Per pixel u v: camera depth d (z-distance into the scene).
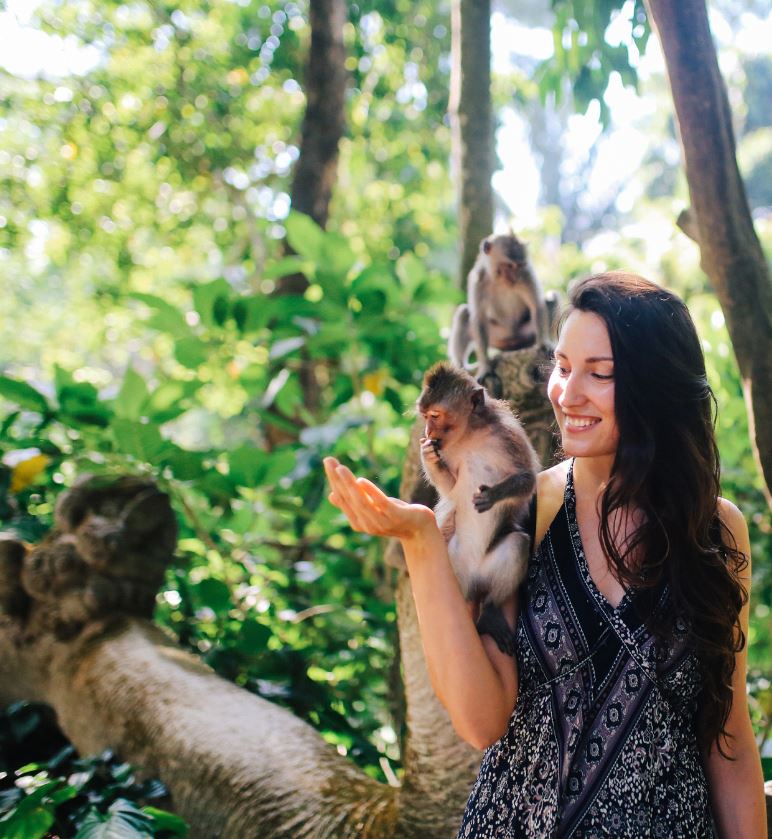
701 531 1.85
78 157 10.96
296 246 6.08
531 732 1.88
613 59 5.10
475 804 1.95
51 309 16.73
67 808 3.81
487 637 2.00
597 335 1.86
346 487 1.84
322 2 8.73
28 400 5.48
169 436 5.48
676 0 3.18
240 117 11.34
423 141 12.35
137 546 4.78
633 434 1.83
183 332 6.25
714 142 3.21
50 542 4.84
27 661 4.73
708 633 1.83
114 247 11.66
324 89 8.77
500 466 2.44
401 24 11.17
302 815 3.30
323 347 6.16
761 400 3.24
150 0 10.71
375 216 13.12
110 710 4.17
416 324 6.17
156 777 3.83
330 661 5.79
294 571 6.10
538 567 1.96
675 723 1.84
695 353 1.89
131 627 4.62
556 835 1.78
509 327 5.68
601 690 1.82
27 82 10.81
